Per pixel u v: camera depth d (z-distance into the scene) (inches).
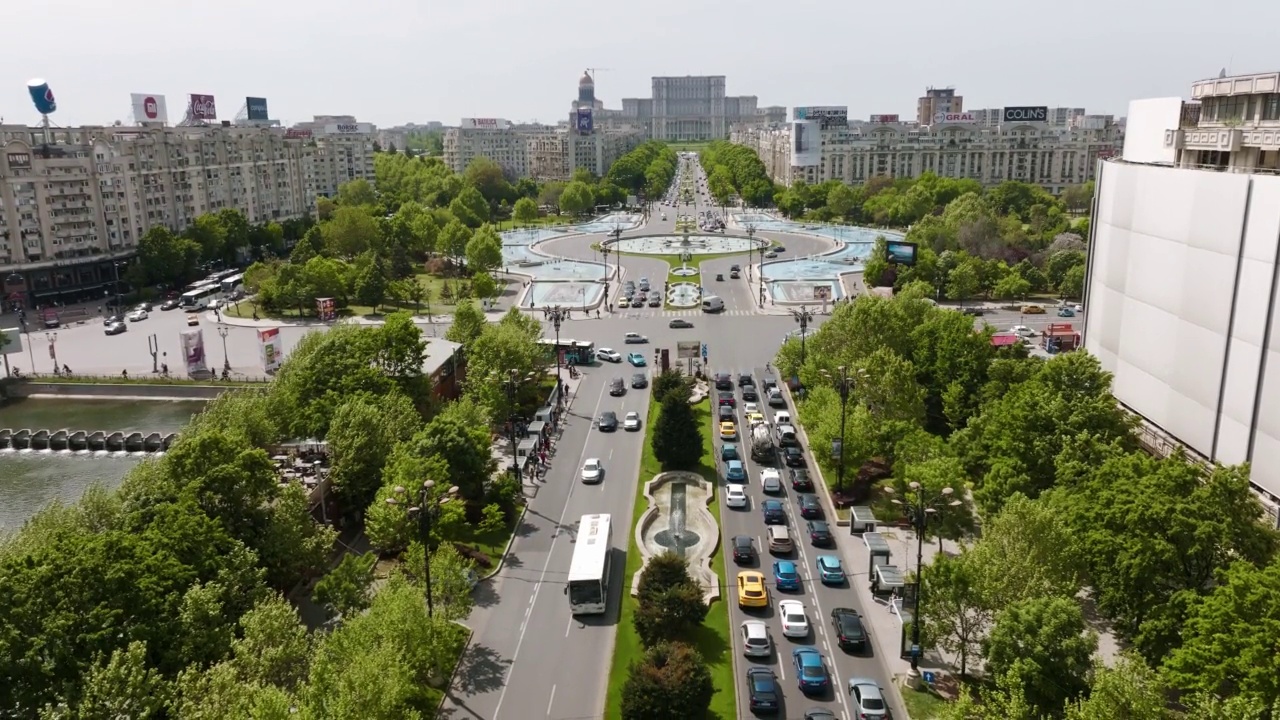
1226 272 3791.8
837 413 4539.9
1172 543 2910.9
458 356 5974.4
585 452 5177.2
